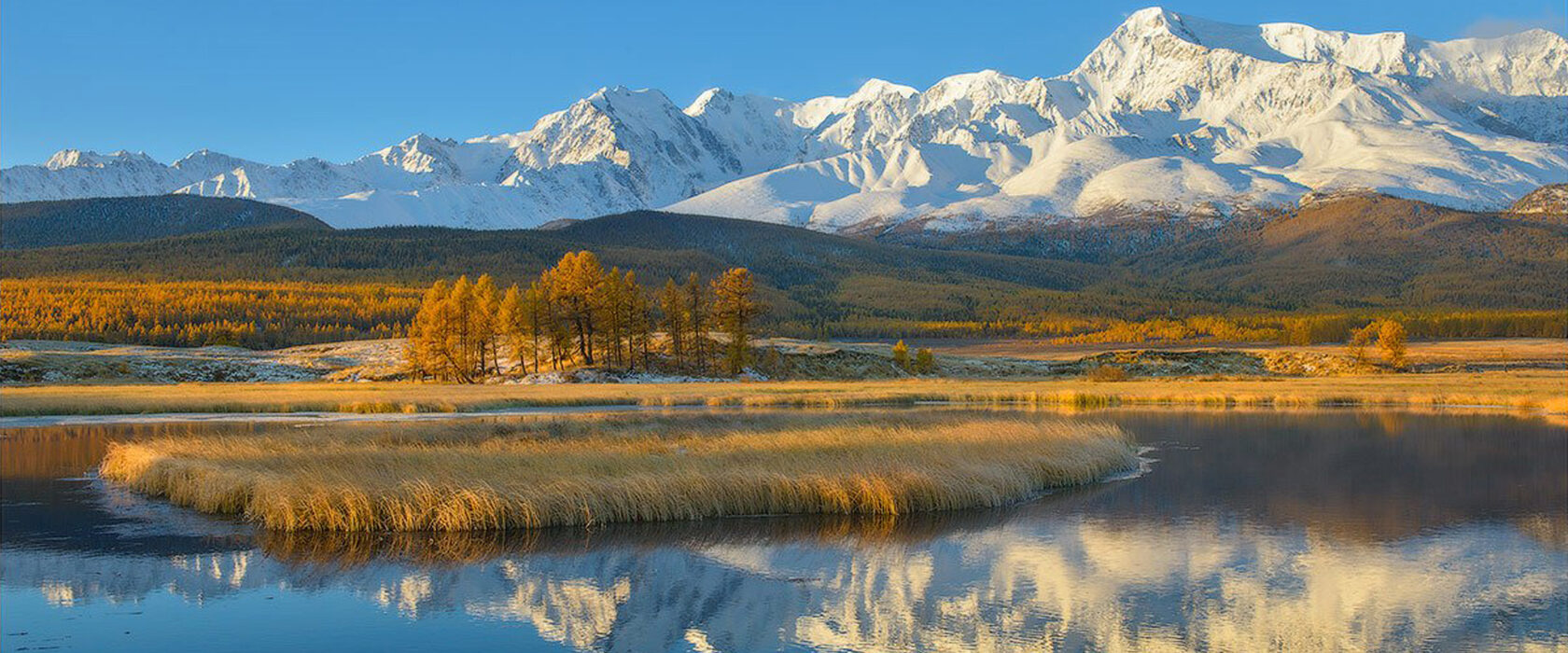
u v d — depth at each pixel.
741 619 20.98
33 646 19.14
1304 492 35.59
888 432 43.06
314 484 29.05
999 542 27.52
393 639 19.70
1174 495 34.78
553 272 118.81
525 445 39.47
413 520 28.05
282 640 19.56
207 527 28.53
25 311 171.25
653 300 130.00
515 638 19.86
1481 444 50.19
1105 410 74.88
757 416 61.75
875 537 27.94
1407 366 154.38
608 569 24.55
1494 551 26.61
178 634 19.84
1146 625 20.72
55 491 34.66
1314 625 20.69
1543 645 19.53
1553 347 191.50
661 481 30.11
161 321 178.25
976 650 19.36
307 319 194.12
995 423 46.31
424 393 86.00
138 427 56.94
